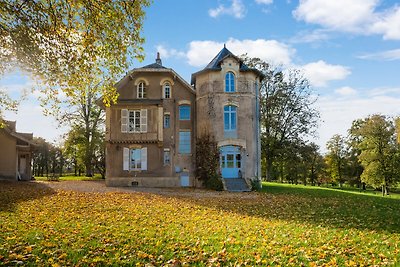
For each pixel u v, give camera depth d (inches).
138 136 1294.3
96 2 424.2
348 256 325.1
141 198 815.1
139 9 443.5
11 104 671.8
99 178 1868.8
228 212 623.5
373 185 1860.2
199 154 1298.0
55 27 436.5
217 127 1282.0
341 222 530.9
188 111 1355.8
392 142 1813.5
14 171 1397.6
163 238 382.9
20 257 292.7
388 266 292.0
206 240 374.6
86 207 628.1
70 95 487.8
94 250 324.5
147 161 1306.6
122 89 1336.1
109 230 419.8
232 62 1312.7
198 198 865.5
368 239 404.5
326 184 3088.1
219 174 1261.1
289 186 1441.9
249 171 1269.7
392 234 440.5
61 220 484.4
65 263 284.8
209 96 1296.8
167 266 281.3
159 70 1333.7
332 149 2625.5
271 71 1807.3
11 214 524.7
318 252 332.5
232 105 1296.8
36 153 2913.4
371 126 1846.7
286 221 533.0
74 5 426.9
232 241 371.2
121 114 1299.2
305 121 1770.4
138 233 407.8
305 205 759.7
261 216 585.6
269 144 1807.3
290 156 1774.1
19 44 429.1
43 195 826.2
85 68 472.1
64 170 3319.4
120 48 455.8
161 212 590.6
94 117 1925.4
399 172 1790.1
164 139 1322.6
